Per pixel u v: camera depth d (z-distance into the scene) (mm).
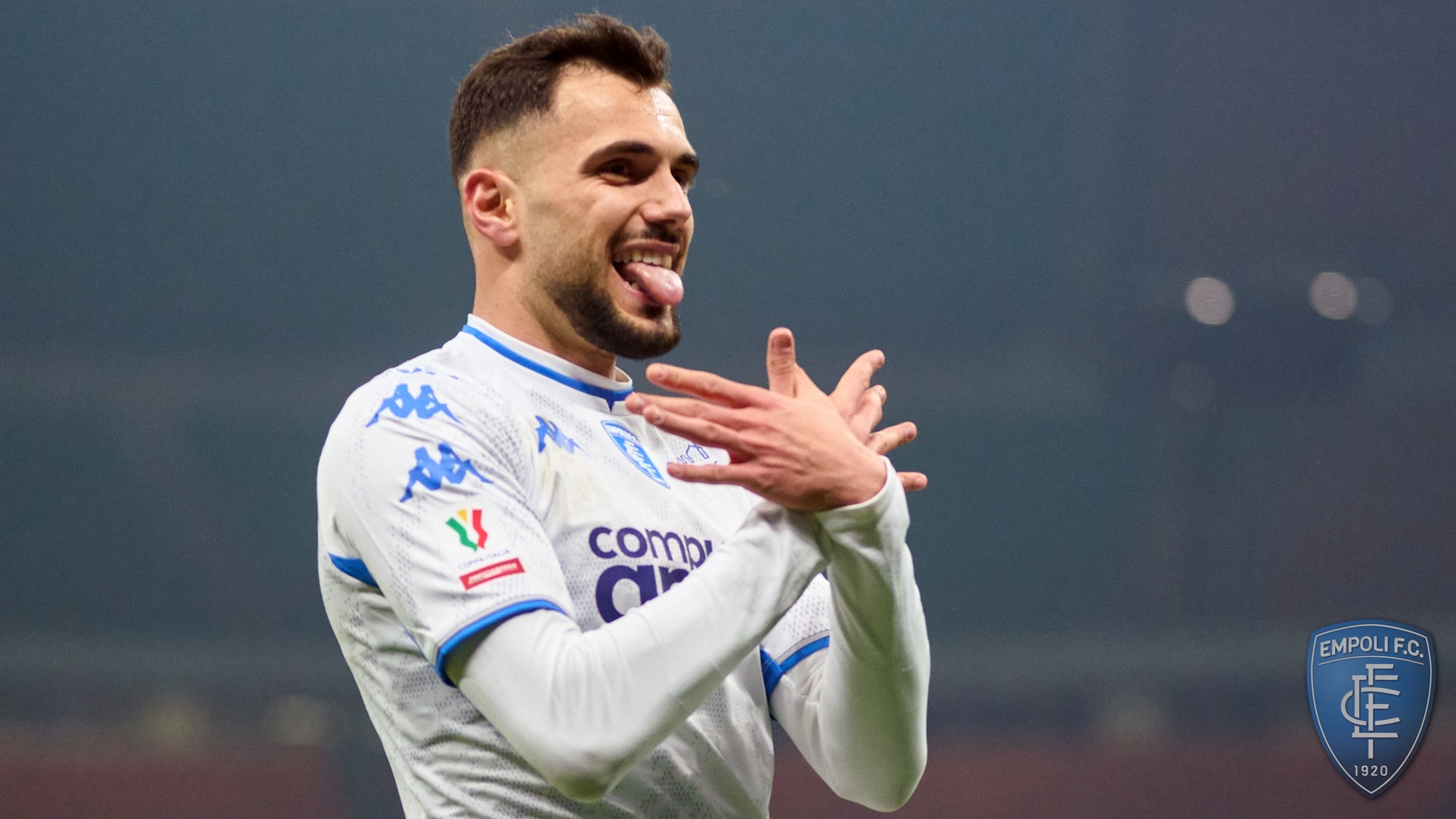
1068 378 32531
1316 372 31469
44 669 27578
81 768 24531
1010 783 24797
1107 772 24734
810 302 34094
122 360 31328
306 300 32625
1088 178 33688
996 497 31703
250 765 24812
